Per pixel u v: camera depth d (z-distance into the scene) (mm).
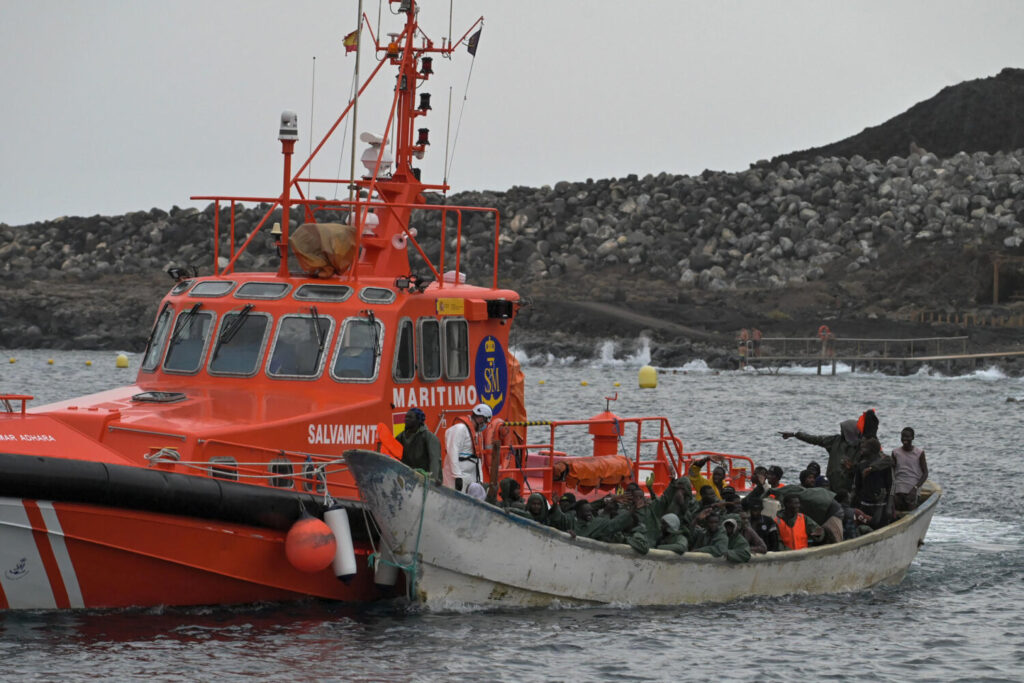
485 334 35094
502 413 35781
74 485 26547
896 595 37156
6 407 28734
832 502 37188
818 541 36844
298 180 36156
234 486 28219
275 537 29062
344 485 30703
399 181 37219
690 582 33438
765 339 186250
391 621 30016
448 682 26328
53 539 26891
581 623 31047
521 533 30359
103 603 28219
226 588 29156
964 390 138125
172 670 26031
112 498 26891
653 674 27766
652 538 33719
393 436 31750
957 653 30672
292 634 28703
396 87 36781
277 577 29594
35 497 26344
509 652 28406
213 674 25938
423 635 29125
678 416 100188
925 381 156125
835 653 30156
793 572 35438
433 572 29953
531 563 30734
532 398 119438
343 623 29734
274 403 30828
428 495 29094
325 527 28781
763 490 37062
